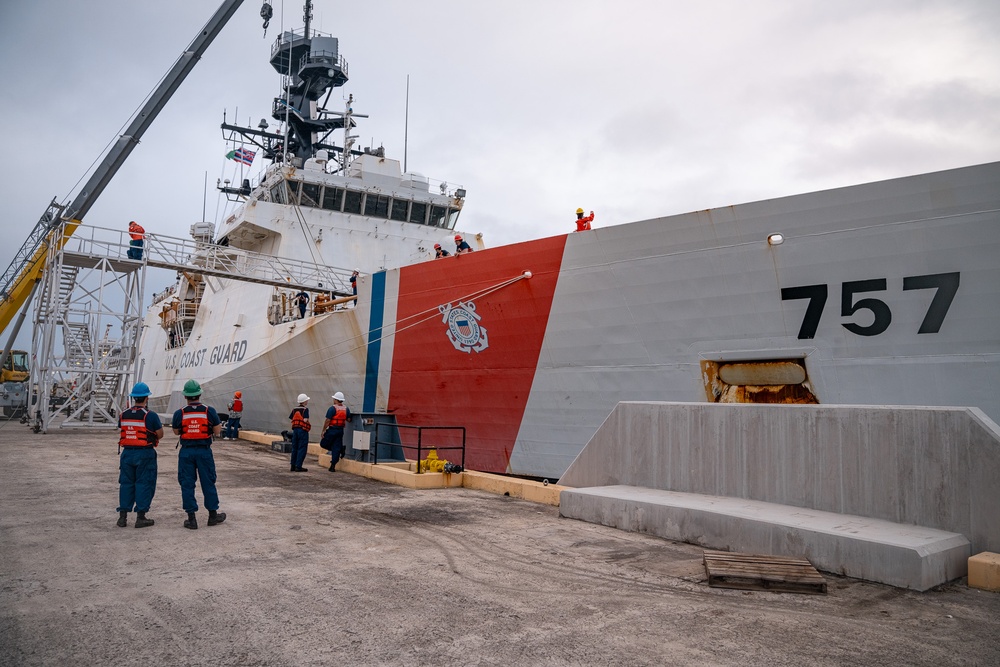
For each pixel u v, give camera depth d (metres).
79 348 21.77
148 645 3.66
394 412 14.75
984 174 7.70
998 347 7.80
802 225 8.94
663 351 10.38
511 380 12.44
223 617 4.11
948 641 3.89
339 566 5.34
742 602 4.57
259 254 19.28
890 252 8.37
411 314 13.97
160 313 29.36
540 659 3.54
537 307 11.76
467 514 7.67
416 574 5.13
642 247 10.34
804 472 6.38
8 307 22.94
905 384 8.42
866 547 5.11
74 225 19.14
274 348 17.89
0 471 10.85
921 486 5.63
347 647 3.66
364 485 9.99
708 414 7.21
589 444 8.38
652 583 5.00
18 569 5.16
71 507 7.78
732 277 9.59
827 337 8.93
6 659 3.46
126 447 6.75
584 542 6.27
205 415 6.87
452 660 3.51
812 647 3.77
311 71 26.62
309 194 20.52
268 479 10.52
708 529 6.11
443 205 22.14
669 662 3.53
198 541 6.16
